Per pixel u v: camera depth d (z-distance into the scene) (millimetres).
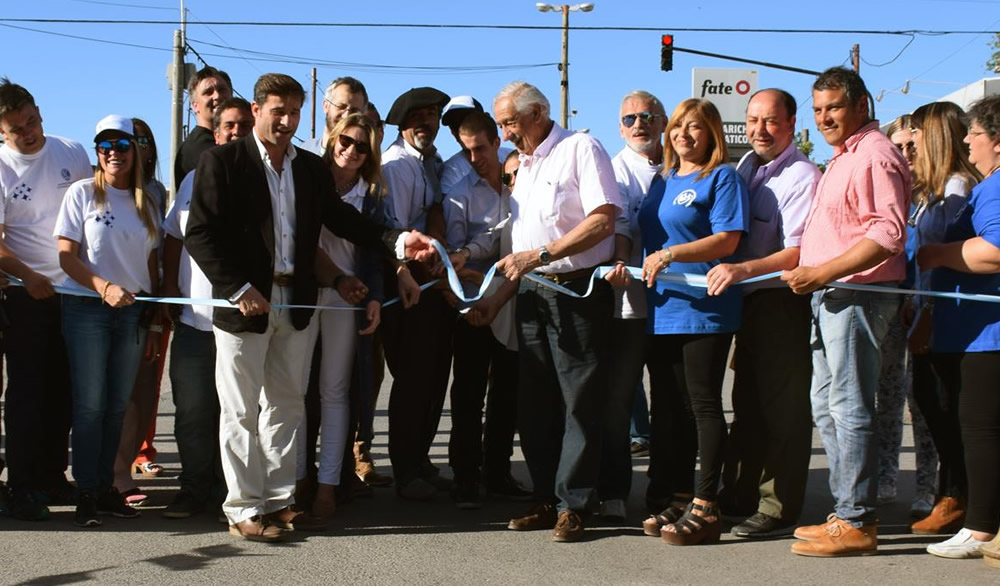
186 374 5039
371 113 6070
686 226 4621
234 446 4645
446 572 4184
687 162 4738
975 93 11555
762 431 4969
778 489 4766
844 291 4344
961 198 4574
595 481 4762
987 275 4270
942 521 4781
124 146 4867
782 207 4641
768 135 4707
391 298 5445
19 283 4875
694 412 4660
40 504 4953
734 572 4199
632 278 4938
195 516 5098
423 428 5516
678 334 4633
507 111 4703
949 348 4395
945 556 4379
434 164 5676
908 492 5797
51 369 5227
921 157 4734
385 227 4855
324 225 4949
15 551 4418
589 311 4691
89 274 4785
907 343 5324
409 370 5422
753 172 4805
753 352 4770
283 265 4648
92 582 4000
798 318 4672
